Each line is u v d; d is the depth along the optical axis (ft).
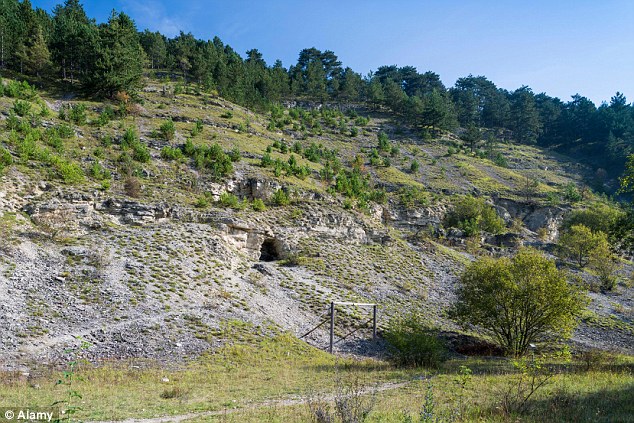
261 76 434.30
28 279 93.35
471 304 106.42
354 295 133.80
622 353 110.32
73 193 127.85
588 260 206.28
